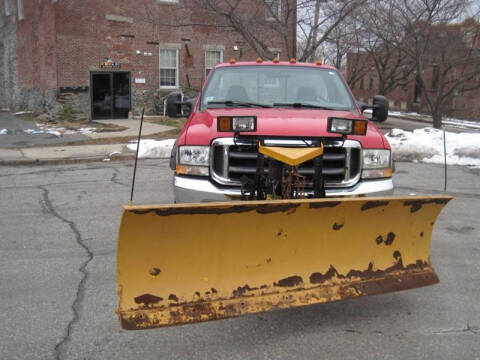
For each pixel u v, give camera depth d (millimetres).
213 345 3510
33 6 24500
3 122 20719
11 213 7059
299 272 3621
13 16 28172
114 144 14070
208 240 3346
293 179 4152
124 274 3191
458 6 16156
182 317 3254
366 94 47219
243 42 25609
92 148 13273
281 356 3369
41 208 7344
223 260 3420
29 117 23172
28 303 4164
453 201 7949
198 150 4516
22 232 6172
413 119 30797
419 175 10195
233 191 4395
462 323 3859
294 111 5207
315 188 4211
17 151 12758
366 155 4594
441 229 6438
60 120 21641
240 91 5816
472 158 11992
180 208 3139
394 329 3760
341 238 3697
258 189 4207
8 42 29562
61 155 12141
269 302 3471
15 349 3438
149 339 3590
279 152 4016
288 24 16328
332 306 4160
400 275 3834
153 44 23750
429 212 3854
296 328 3768
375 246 3799
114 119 22859
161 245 3238
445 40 17781
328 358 3348
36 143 14203
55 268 4973
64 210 7215
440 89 17500
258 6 16594
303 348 3473
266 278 3535
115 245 5691
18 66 28172
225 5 17797
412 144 12211
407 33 16844
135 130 17734
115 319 3893
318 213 3539
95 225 6473
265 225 3453
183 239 3281
